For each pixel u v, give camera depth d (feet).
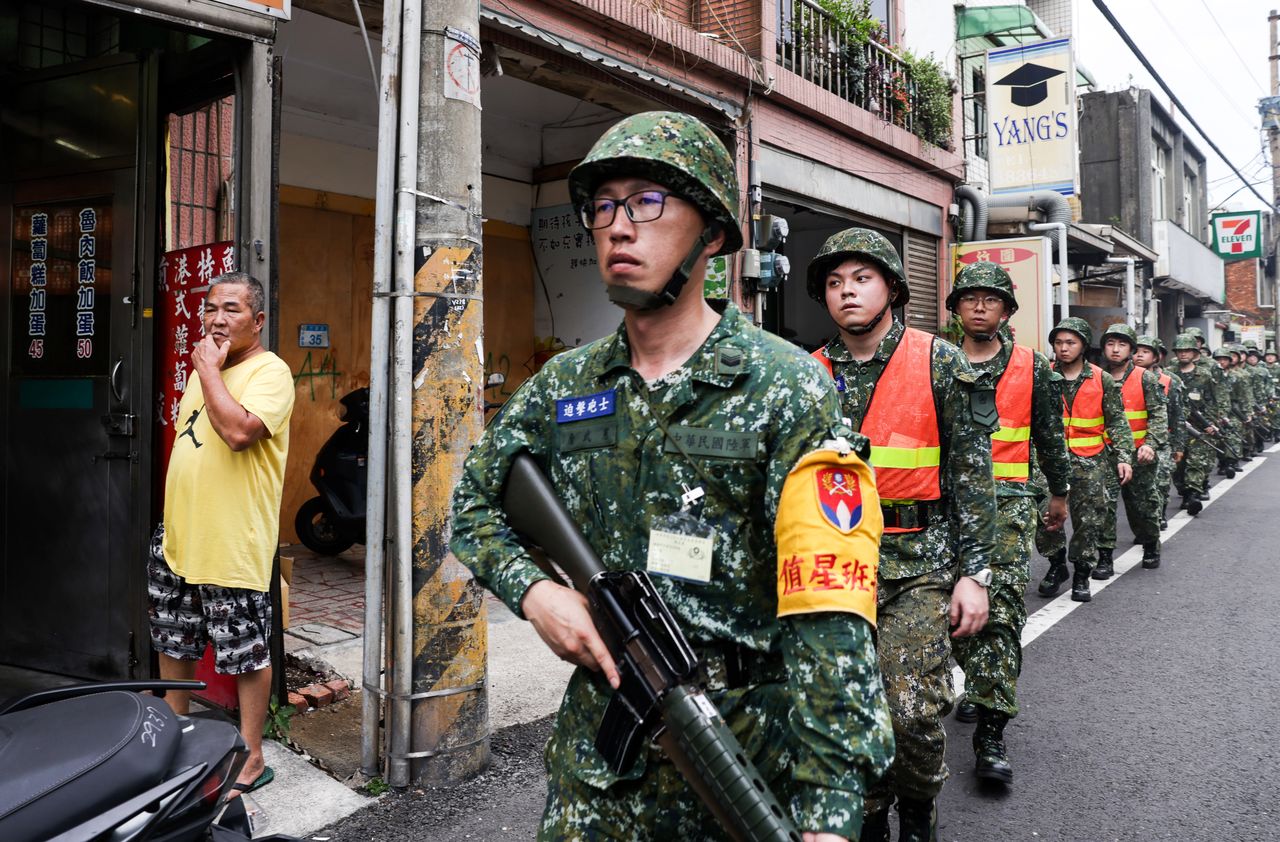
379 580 11.46
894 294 10.34
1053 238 41.29
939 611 9.49
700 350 5.08
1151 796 11.66
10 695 13.53
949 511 9.93
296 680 14.70
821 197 31.71
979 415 9.62
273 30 13.21
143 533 13.46
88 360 14.05
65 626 14.32
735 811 4.32
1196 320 104.99
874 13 37.40
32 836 5.38
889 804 9.38
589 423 5.26
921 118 38.65
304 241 24.99
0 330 14.97
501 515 5.46
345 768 11.86
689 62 25.57
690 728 4.48
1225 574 24.20
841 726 4.38
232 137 14.17
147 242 13.50
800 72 31.81
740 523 4.92
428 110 11.19
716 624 4.92
